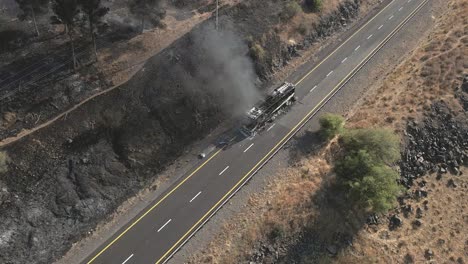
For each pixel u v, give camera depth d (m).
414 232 46.84
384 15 74.69
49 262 40.12
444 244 46.19
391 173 46.66
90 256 40.81
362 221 46.78
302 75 62.53
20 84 49.81
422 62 64.31
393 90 60.12
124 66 53.84
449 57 63.84
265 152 51.56
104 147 47.53
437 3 77.25
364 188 45.31
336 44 68.19
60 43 56.19
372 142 50.03
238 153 51.25
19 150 44.28
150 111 51.16
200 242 42.38
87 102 48.94
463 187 51.38
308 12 68.25
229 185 47.69
